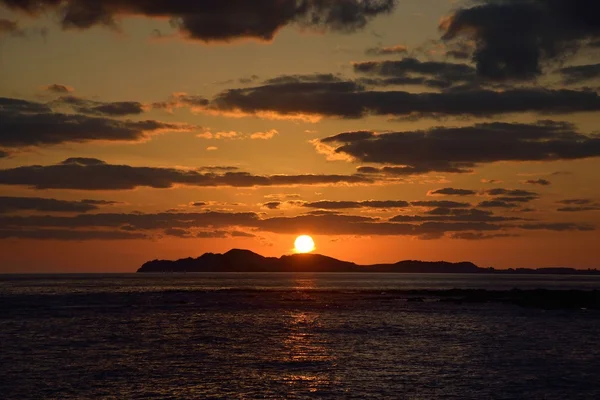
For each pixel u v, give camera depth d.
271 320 78.38
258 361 48.12
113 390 38.34
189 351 52.75
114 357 49.53
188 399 36.44
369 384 40.12
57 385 39.50
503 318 80.81
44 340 58.34
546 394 37.53
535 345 56.19
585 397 36.81
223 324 73.50
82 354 50.78
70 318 78.12
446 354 51.31
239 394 37.59
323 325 72.62
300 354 51.41
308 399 36.50
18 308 92.88
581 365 46.31
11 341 57.47
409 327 70.62
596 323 74.25
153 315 83.75
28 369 44.31
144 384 40.00
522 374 43.06
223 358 49.41
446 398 36.62
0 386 39.12
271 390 38.56
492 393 37.75
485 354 51.25
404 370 44.56
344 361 48.16
